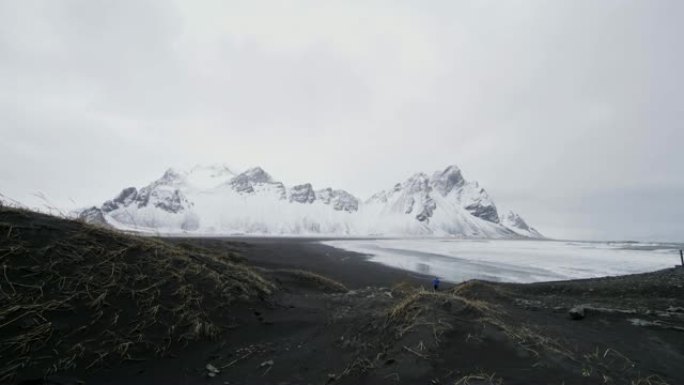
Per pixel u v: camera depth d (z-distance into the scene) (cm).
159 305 762
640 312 1030
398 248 7406
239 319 857
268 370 634
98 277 762
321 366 646
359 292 1485
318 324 885
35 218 862
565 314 1074
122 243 930
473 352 605
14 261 696
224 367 645
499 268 3616
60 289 691
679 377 602
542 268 3622
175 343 693
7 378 500
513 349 616
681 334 850
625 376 579
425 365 575
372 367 603
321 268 3047
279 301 1071
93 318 664
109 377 570
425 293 859
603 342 761
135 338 662
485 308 824
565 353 634
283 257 3853
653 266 3803
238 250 3800
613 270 3466
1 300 609
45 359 553
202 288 902
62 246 799
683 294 1451
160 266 902
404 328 704
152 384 568
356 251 5938
